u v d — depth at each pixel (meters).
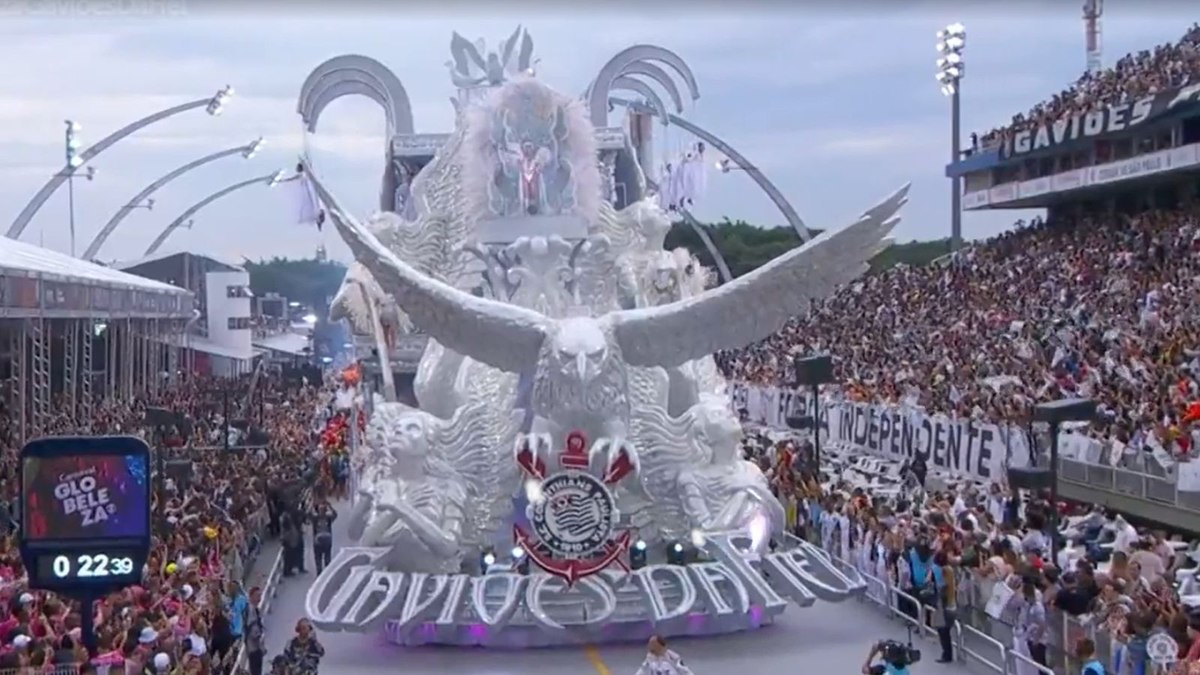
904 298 64.38
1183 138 55.16
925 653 22.02
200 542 23.95
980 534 22.41
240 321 95.00
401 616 23.11
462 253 30.84
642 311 23.80
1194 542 24.47
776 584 24.38
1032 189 68.75
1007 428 31.06
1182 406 27.67
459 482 25.73
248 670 19.66
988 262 63.97
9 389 47.31
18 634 15.56
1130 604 16.67
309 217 36.59
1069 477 29.39
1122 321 42.47
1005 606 19.64
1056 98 68.25
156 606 17.94
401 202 37.25
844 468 38.75
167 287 61.00
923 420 36.22
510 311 23.64
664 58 37.59
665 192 38.66
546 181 30.73
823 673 21.11
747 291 22.78
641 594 23.53
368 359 35.28
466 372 27.34
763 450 38.69
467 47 35.56
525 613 23.28
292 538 30.39
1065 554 21.48
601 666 21.94
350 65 37.50
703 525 25.33
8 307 30.17
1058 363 37.84
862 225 21.89
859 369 50.78
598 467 23.72
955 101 78.44
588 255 28.80
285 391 71.88
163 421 28.89
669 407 28.50
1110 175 60.84
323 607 23.34
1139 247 51.28
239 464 35.94
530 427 24.81
